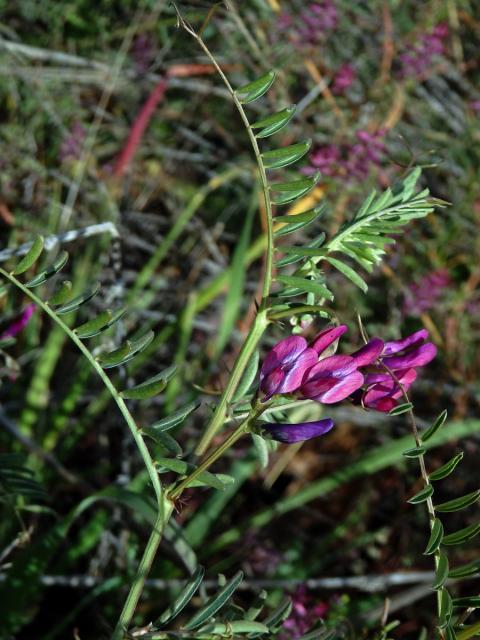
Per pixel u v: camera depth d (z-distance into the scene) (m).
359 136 0.50
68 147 0.54
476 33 0.66
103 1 0.63
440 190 0.58
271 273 0.21
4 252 0.35
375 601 0.41
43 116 0.58
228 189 0.59
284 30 0.57
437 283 0.51
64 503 0.42
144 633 0.21
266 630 0.21
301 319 0.22
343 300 0.50
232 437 0.20
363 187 0.51
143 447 0.21
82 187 0.54
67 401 0.43
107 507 0.39
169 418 0.21
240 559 0.42
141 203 0.58
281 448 0.48
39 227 0.52
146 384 0.20
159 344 0.48
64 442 0.44
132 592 0.21
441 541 0.20
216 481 0.20
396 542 0.46
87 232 0.37
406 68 0.57
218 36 0.61
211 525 0.44
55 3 0.62
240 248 0.46
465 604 0.21
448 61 0.64
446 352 0.52
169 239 0.50
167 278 0.55
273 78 0.21
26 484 0.31
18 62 0.58
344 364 0.20
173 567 0.39
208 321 0.53
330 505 0.48
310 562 0.43
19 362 0.45
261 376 0.20
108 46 0.62
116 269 0.42
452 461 0.20
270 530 0.45
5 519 0.38
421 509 0.46
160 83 0.54
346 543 0.46
